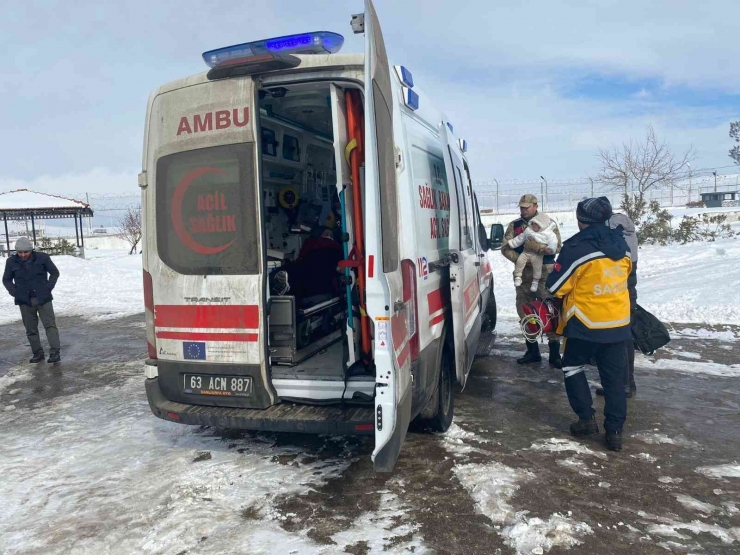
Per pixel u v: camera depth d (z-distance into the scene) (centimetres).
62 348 904
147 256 406
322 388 393
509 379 623
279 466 415
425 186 430
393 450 311
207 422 383
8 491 397
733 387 577
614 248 420
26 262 786
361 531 324
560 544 306
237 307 383
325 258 562
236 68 370
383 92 323
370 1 297
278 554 304
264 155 541
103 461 442
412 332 362
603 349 429
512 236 661
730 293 980
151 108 402
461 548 304
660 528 321
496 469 395
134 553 313
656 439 447
